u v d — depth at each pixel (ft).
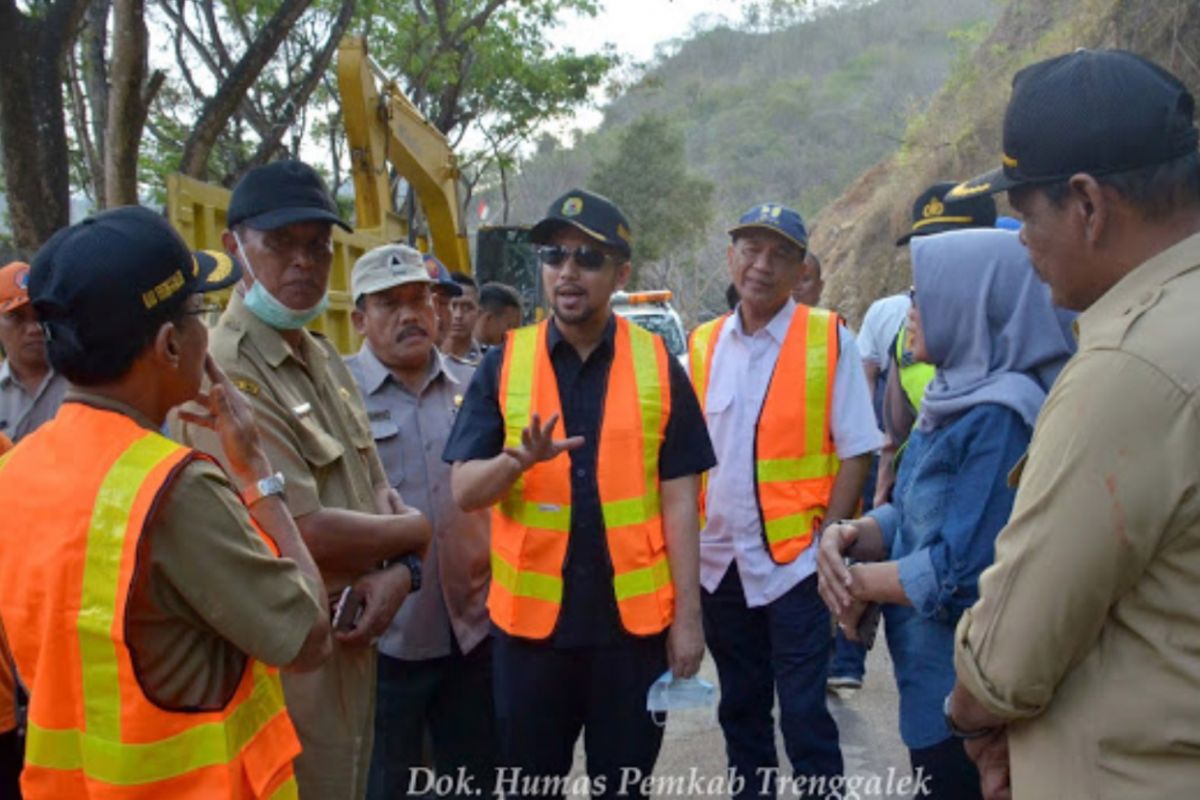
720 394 12.49
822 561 8.26
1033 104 5.39
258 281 8.50
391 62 56.65
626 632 9.61
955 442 7.23
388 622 8.68
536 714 9.88
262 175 8.52
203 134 26.11
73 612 5.41
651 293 48.24
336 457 8.66
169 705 5.54
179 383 6.04
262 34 26.16
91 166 31.91
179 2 44.11
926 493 7.42
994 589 5.26
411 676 11.11
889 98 179.83
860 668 16.87
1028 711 5.22
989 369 7.27
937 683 7.48
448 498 11.32
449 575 11.18
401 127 26.81
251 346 8.43
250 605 5.74
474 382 10.23
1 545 5.70
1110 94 5.13
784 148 180.45
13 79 19.61
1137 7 39.55
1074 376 5.03
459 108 67.10
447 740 11.57
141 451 5.61
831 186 165.99
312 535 8.18
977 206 12.51
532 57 67.72
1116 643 5.00
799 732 11.64
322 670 8.30
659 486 10.11
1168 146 5.10
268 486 6.92
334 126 60.34
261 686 6.24
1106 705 4.98
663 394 9.89
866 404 12.30
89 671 5.43
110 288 5.58
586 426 9.80
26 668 5.67
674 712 16.51
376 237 23.72
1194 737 4.78
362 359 11.62
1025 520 5.12
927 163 59.31
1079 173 5.21
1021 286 7.17
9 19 19.39
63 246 5.65
